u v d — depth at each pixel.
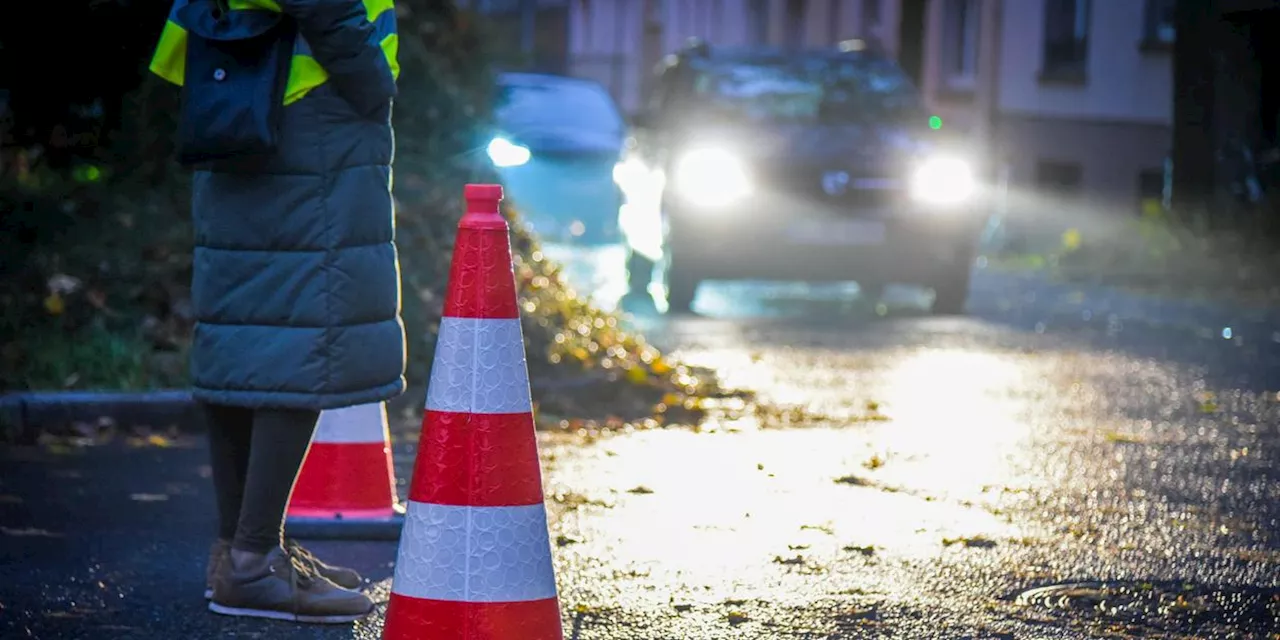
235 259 10.41
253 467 10.66
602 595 11.51
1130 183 51.47
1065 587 11.88
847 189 30.48
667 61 35.91
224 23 10.02
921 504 14.55
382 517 13.23
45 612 11.09
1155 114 50.41
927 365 24.08
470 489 8.69
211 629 10.73
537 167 46.19
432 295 21.31
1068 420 19.30
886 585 11.85
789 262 30.55
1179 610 11.34
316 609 10.83
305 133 10.30
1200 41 40.12
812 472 15.95
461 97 26.23
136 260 20.98
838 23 73.12
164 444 17.09
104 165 24.00
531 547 8.77
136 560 12.42
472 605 8.66
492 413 8.73
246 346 10.44
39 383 18.20
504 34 29.38
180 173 23.66
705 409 19.59
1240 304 33.88
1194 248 39.88
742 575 12.08
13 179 23.88
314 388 10.40
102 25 23.16
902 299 35.41
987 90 58.25
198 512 14.05
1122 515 14.24
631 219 34.88
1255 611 11.34
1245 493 15.29
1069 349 26.17
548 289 22.69
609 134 48.12
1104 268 40.03
